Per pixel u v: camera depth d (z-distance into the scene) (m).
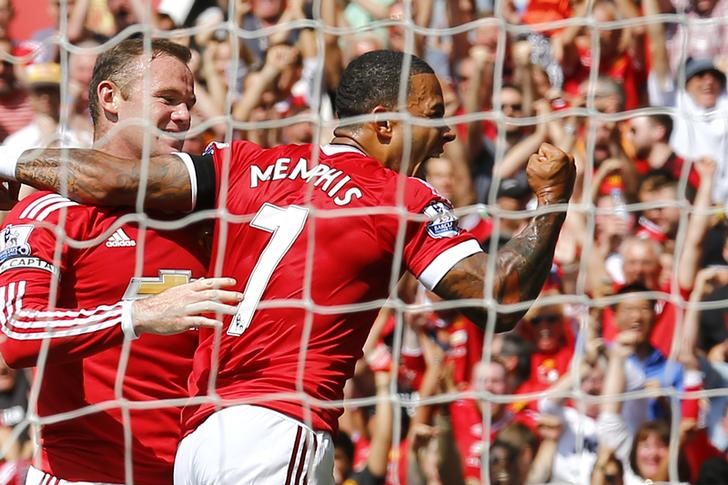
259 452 9.74
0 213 14.54
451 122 13.31
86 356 10.17
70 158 10.65
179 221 10.68
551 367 18.02
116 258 10.91
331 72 20.70
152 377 11.15
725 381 17.91
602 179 19.55
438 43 20.73
